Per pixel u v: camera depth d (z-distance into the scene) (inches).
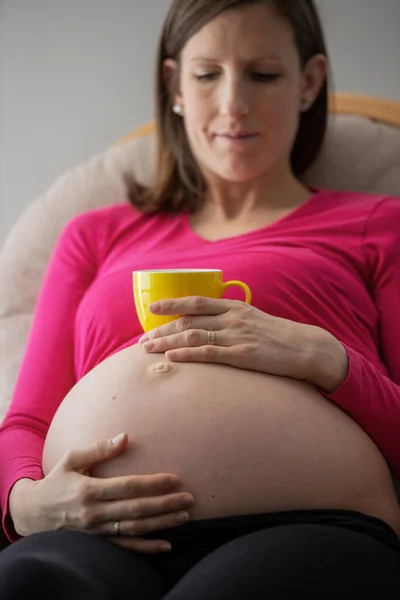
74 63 70.7
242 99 47.4
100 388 38.9
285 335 38.7
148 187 56.7
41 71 71.5
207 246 49.3
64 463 35.1
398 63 64.2
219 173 50.4
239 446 35.3
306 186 55.4
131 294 46.3
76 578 28.5
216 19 47.4
